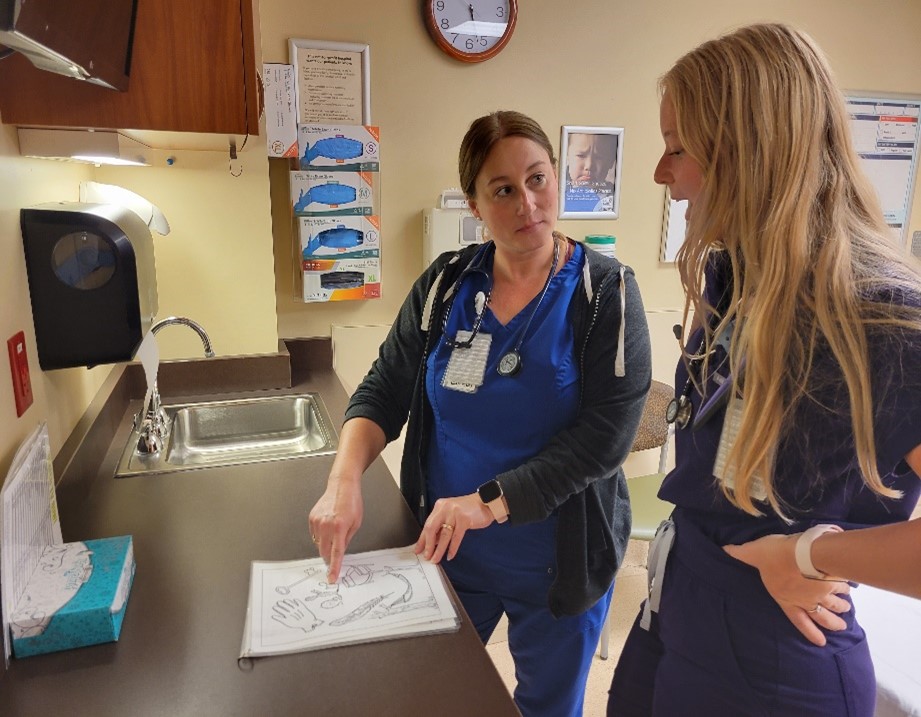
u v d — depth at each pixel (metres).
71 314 1.17
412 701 0.77
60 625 0.83
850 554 0.75
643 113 2.69
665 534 1.06
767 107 0.77
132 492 1.33
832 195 0.77
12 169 1.08
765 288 0.77
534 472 1.18
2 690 0.77
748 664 0.90
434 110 2.40
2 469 0.95
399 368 1.43
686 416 0.99
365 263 2.38
